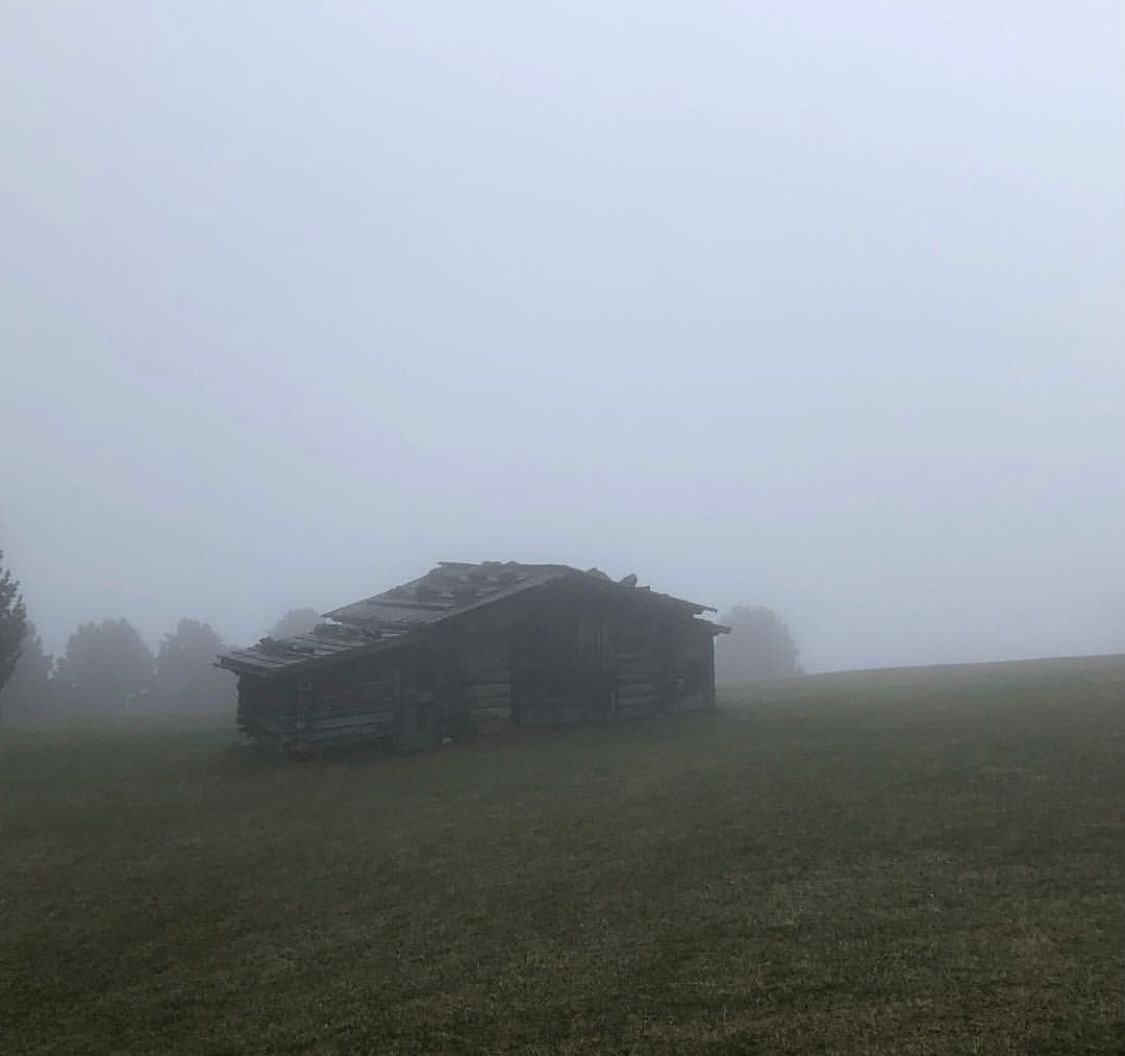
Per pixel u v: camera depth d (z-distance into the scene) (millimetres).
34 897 13703
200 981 10508
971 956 9039
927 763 16750
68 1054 9055
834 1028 7941
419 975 10031
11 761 23312
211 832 16609
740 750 19984
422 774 20031
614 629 25344
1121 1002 7836
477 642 23781
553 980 9547
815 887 11422
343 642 23828
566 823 15375
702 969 9445
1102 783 14320
